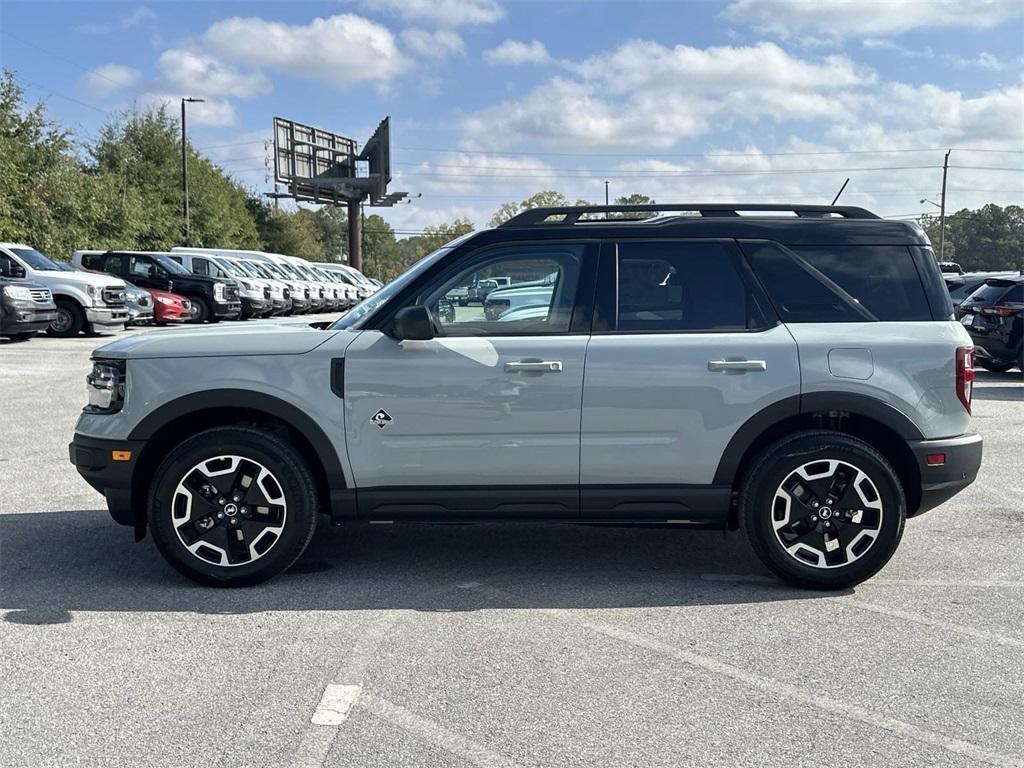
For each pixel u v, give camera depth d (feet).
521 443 15.80
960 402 16.02
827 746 10.68
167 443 16.55
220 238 175.42
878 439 16.52
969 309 49.67
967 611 15.23
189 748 10.57
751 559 18.26
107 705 11.63
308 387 15.70
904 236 16.46
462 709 11.57
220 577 16.01
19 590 16.05
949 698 11.94
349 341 15.90
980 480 25.18
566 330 16.01
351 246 175.32
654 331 16.01
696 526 17.01
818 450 15.76
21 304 59.62
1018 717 11.41
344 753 10.48
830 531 16.05
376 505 15.97
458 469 15.85
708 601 15.76
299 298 104.12
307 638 13.91
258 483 15.88
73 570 17.17
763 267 16.25
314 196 165.68
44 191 114.11
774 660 13.17
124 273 86.74
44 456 27.43
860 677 12.59
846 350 15.81
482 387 15.66
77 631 14.14
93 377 16.26
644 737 10.87
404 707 11.62
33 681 12.32
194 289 86.07
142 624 14.46
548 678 12.51
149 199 149.79
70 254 114.52
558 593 16.14
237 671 12.68
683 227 16.37
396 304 16.15
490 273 16.22
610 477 15.96
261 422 16.56
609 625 14.56
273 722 11.20
